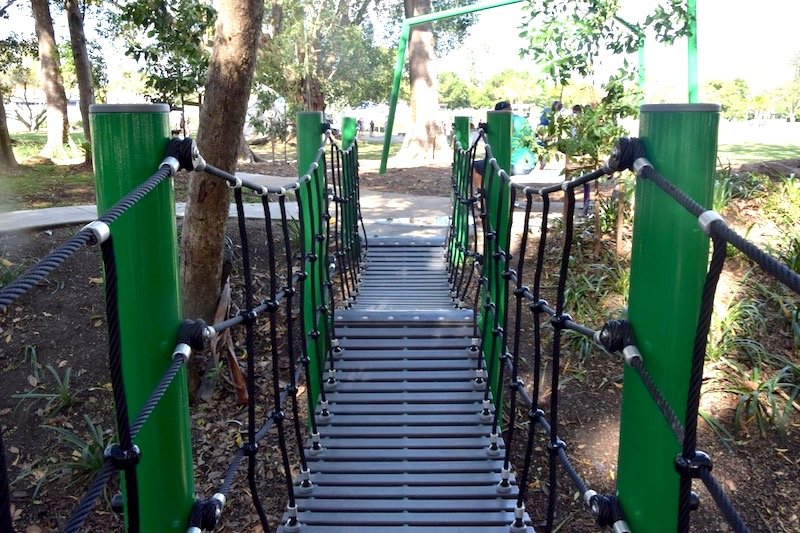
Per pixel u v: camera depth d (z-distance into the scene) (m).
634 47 5.92
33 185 11.87
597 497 1.81
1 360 5.43
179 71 10.83
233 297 6.06
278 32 16.59
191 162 1.70
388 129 9.53
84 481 4.50
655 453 1.60
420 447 3.81
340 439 3.89
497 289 3.91
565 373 5.02
